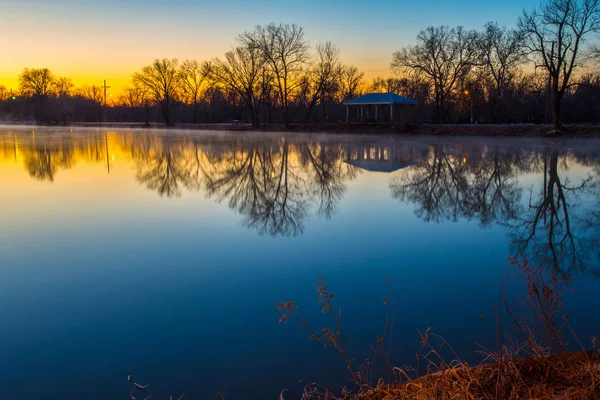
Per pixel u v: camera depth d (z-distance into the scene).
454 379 3.74
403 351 4.99
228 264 8.00
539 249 8.88
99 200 13.62
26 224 10.64
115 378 4.59
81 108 106.75
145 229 10.30
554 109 36.91
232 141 41.12
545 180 17.41
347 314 5.98
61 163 22.81
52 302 6.41
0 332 5.58
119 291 6.82
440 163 22.97
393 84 75.19
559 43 35.22
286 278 7.32
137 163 23.19
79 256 8.38
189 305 6.29
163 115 89.75
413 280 7.19
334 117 75.38
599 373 3.55
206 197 14.32
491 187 16.06
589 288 6.78
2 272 7.57
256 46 59.00
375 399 3.73
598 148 29.45
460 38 53.78
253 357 4.93
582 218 11.42
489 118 54.91
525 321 5.16
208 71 66.00
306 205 13.22
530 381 3.71
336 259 8.28
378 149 31.64
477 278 7.25
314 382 4.43
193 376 4.60
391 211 12.37
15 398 4.30
